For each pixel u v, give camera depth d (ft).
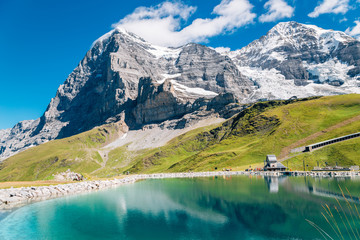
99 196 290.76
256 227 161.38
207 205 226.38
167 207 226.17
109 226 175.22
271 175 510.17
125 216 199.41
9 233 164.45
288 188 300.81
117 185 422.41
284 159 616.39
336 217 171.53
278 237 143.84
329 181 363.97
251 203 225.35
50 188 315.17
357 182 341.21
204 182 416.26
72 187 341.00
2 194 266.57
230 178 474.49
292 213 186.80
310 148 614.75
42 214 209.05
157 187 369.71
